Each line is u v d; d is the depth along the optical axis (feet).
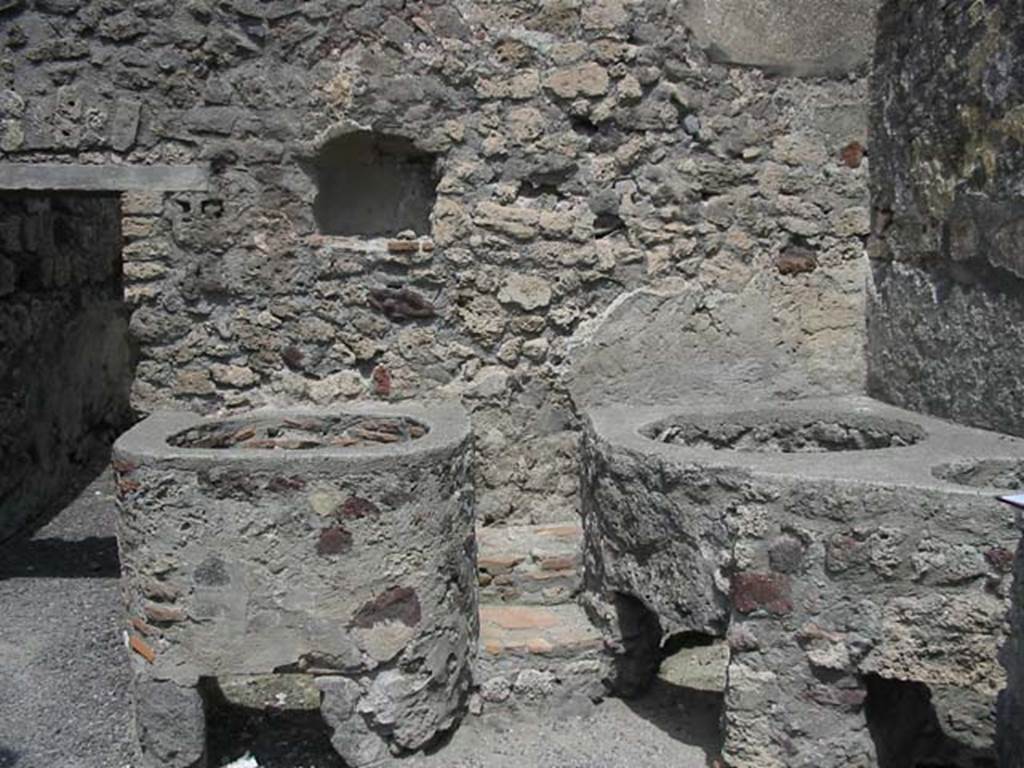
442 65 12.59
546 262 12.94
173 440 11.09
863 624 8.90
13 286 16.66
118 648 12.05
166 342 12.66
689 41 12.96
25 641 12.17
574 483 13.21
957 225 11.66
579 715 10.92
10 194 12.92
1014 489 9.73
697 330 13.30
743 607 9.23
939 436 10.91
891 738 9.68
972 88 11.35
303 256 12.73
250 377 12.75
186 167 12.47
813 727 9.14
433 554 10.07
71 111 12.31
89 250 20.65
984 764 9.94
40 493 17.74
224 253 12.60
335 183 13.16
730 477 9.33
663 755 10.19
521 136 12.80
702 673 11.84
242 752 10.47
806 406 12.87
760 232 13.35
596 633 11.05
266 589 9.72
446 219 12.75
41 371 17.92
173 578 9.73
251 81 12.46
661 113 13.00
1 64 12.23
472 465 11.03
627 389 13.21
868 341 13.58
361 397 12.93
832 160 13.41
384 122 12.55
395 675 9.98
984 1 11.15
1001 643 8.58
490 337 12.92
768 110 13.23
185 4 12.30
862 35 13.25
